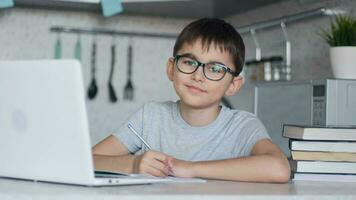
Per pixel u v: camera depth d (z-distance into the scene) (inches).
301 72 84.1
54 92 31.6
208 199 30.3
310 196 32.8
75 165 32.4
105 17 104.5
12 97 33.6
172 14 104.5
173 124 58.7
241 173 42.3
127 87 105.0
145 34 106.3
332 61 64.7
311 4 82.1
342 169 46.4
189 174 43.2
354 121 61.2
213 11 99.7
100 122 103.0
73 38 102.3
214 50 51.6
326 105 60.7
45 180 34.5
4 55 98.3
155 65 107.4
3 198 28.4
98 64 103.5
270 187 37.5
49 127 32.6
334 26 69.2
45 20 100.7
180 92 53.2
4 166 36.6
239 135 55.8
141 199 29.3
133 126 60.9
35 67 31.8
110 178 34.2
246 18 100.8
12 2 84.5
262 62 90.4
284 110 70.6
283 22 86.5
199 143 56.6
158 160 44.3
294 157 46.4
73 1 88.5
